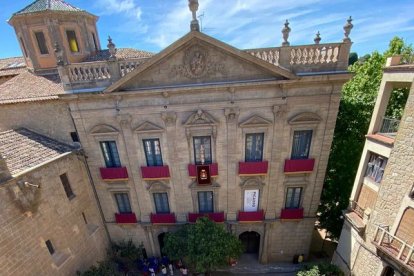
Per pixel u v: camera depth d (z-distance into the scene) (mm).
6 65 28406
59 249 16391
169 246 18672
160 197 20234
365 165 16516
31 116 18469
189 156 18406
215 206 20125
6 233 12812
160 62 15977
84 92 16641
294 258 21734
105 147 18891
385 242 14070
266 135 17438
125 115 17422
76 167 18375
